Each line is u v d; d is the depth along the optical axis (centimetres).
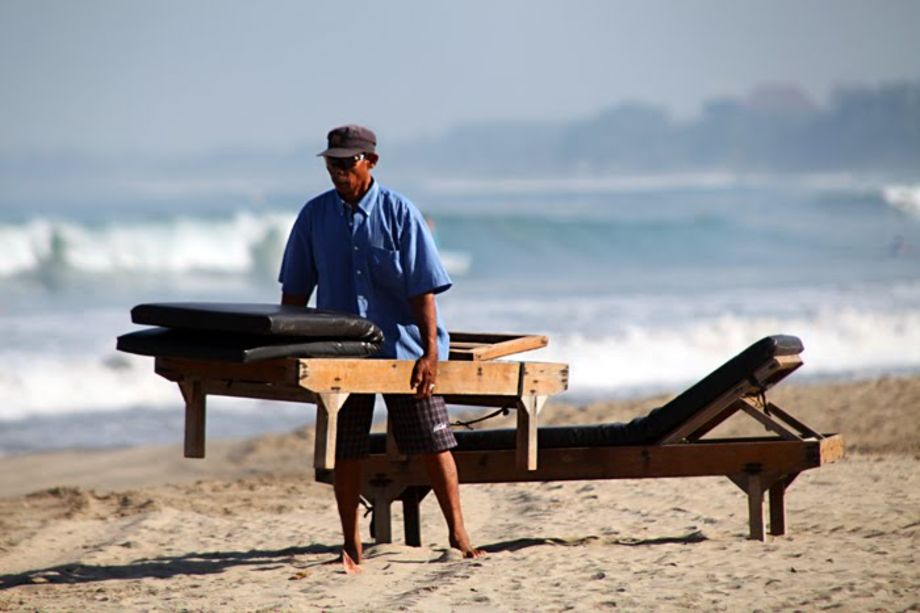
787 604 1997
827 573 2203
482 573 2302
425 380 2300
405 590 2203
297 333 2105
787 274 13250
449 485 2448
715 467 2594
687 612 1972
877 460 3747
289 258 2416
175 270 12769
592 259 14812
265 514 3394
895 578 2145
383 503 2695
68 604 2206
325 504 3553
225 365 2228
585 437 2652
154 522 3238
